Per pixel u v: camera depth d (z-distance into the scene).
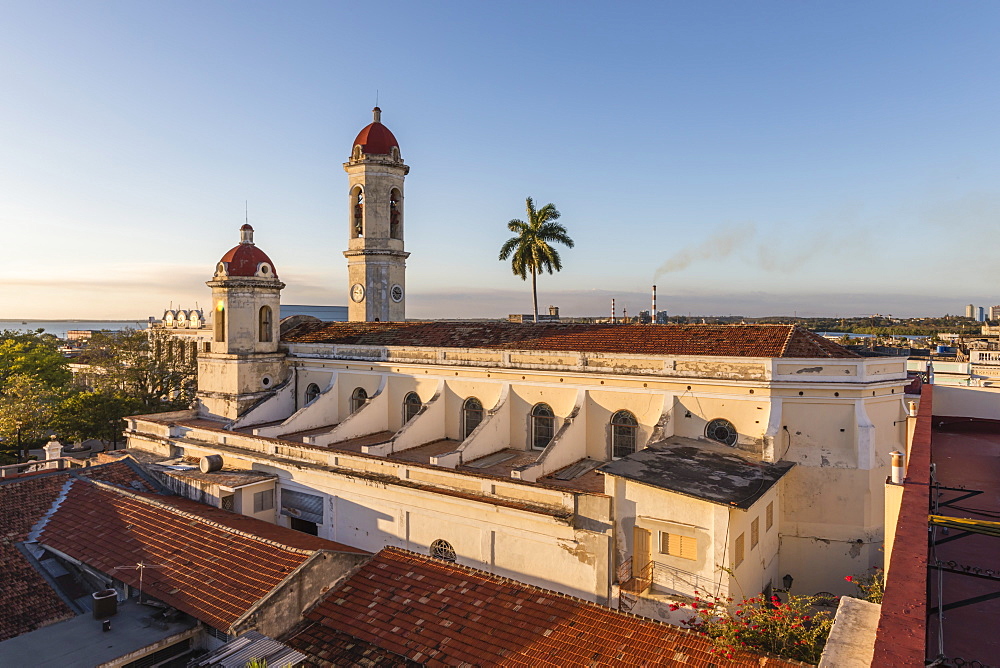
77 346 132.50
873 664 5.17
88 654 17.25
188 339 69.75
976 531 7.70
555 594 18.86
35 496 27.77
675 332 28.31
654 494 20.36
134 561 22.02
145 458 34.66
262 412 37.09
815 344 24.78
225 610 18.50
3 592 21.11
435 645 17.27
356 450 30.16
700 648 15.74
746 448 24.36
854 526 23.12
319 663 17.20
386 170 42.59
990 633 6.44
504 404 29.62
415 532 25.42
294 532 25.16
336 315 120.31
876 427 24.03
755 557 21.23
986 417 19.41
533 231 51.16
